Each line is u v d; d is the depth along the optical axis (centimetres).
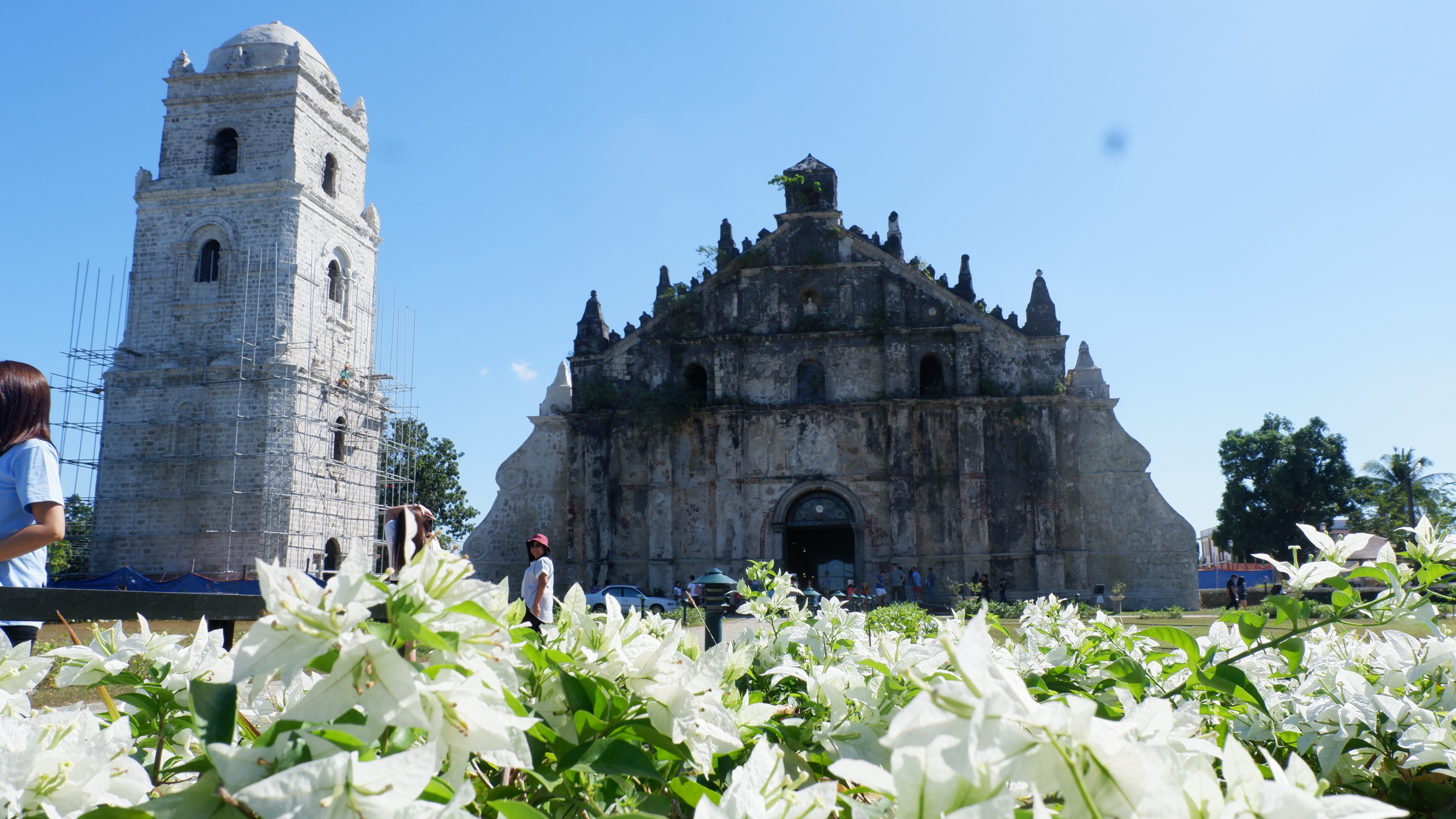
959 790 159
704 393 4494
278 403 4569
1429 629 362
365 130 5391
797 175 4566
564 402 4538
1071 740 163
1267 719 374
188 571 4456
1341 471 6625
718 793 265
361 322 5269
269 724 299
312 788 163
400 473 6612
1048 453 4222
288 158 4753
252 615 480
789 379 4434
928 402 4291
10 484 493
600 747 245
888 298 4450
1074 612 520
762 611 496
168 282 4750
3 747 225
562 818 249
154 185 4816
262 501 4459
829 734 300
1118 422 4322
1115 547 4216
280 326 4631
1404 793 320
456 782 197
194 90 4881
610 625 280
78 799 223
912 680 164
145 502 4544
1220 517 7012
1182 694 394
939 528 4231
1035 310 4409
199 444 4562
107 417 4653
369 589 191
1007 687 166
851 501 4300
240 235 4738
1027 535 4188
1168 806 155
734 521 4266
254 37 4950
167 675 300
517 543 4397
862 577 4234
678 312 4519
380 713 185
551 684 271
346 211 5147
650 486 4341
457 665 202
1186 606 4116
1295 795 164
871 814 203
